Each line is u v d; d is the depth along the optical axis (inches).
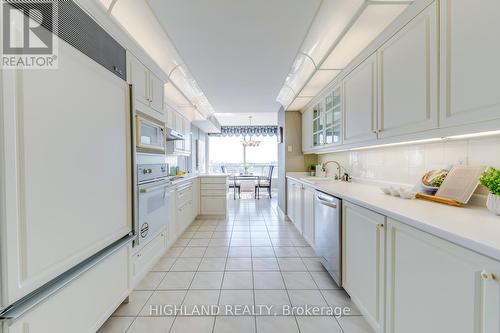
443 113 45.1
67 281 40.1
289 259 100.3
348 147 90.4
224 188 174.1
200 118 201.2
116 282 58.7
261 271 89.1
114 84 57.3
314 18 68.9
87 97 46.9
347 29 63.8
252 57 93.8
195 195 166.2
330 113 109.6
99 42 51.9
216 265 94.5
